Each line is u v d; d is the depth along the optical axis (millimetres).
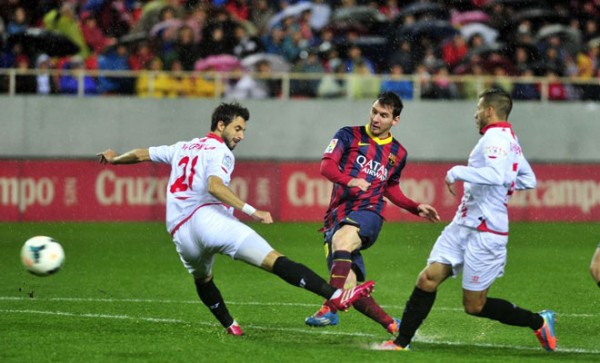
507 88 71500
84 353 24562
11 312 31797
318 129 70812
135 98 70125
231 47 72875
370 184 28344
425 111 70812
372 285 24797
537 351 25984
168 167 66875
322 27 75312
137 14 75125
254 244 25109
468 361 24062
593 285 40750
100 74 69438
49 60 70938
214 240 25188
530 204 68000
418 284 24969
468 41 75688
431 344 26891
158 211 66688
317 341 26938
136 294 36719
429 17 76000
